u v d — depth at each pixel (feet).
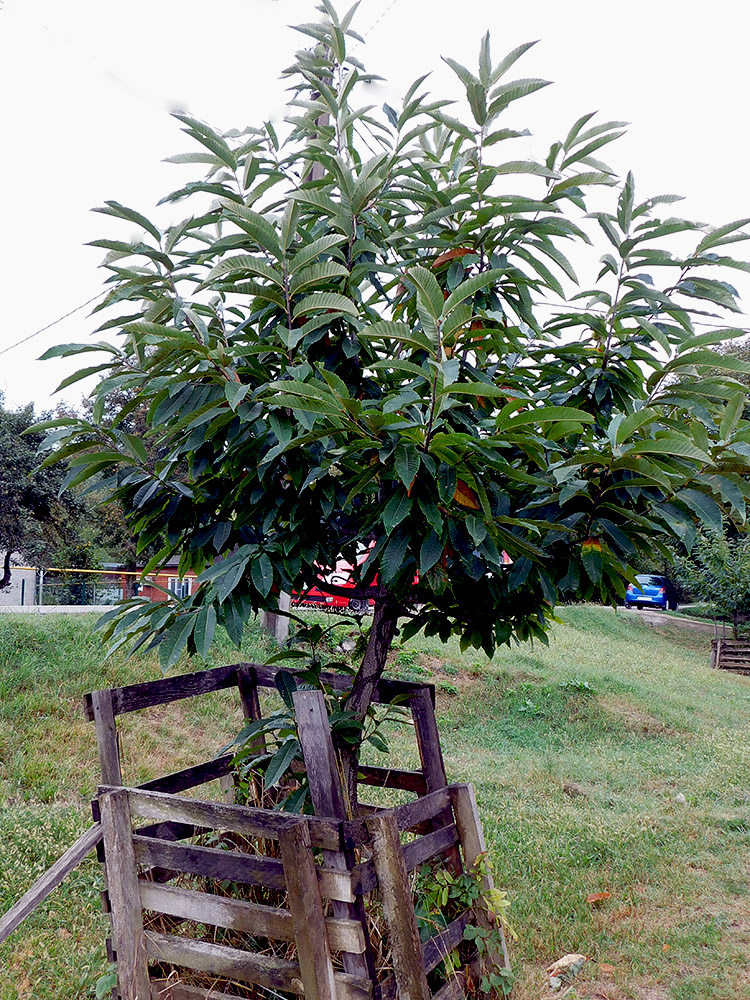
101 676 21.56
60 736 18.39
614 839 16.19
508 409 7.15
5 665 21.15
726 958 11.89
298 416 7.23
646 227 8.79
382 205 9.50
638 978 11.35
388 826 7.81
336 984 7.43
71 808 15.17
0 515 48.75
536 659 35.42
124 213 8.13
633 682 34.32
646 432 8.16
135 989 8.21
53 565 63.93
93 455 8.55
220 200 8.96
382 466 7.44
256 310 9.50
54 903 11.97
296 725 8.72
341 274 7.63
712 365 7.86
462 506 7.85
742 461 7.55
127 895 8.34
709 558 53.98
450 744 23.71
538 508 8.57
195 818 7.99
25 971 10.34
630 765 22.70
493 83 8.51
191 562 9.81
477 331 8.70
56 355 7.87
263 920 7.57
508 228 8.94
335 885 7.33
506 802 18.49
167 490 9.05
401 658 31.12
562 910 13.09
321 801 7.85
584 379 9.31
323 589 9.61
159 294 8.80
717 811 18.63
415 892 9.64
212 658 24.45
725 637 56.80
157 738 19.71
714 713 31.07
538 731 26.16
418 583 9.46
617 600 9.64
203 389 8.23
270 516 8.30
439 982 9.42
